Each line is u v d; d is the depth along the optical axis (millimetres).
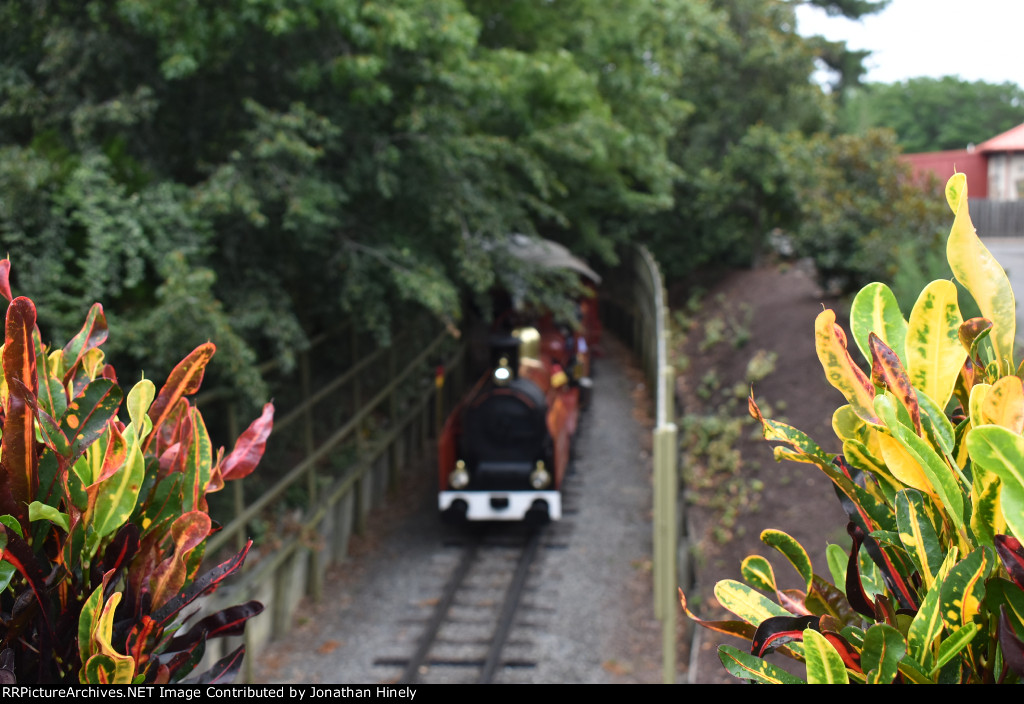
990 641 939
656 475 6402
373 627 7801
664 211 18531
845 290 12461
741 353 12836
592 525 9922
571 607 8008
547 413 9406
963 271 1009
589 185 13609
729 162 17422
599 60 13047
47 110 7113
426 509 10789
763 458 9109
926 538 972
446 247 8891
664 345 10133
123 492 1234
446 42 7582
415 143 8055
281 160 7145
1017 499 759
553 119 10758
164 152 7660
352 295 8016
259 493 8305
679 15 14000
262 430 1549
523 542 9523
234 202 6898
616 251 21078
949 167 31281
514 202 9609
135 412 1323
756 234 17875
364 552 9578
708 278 18625
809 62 19172
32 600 1163
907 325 1062
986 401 867
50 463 1199
